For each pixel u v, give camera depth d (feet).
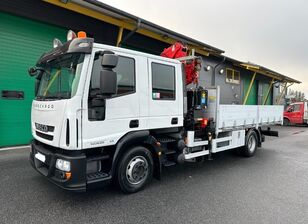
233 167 19.89
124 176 12.94
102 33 29.68
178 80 15.58
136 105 13.10
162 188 14.52
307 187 15.15
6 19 23.22
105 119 11.74
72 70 11.27
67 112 10.64
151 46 35.42
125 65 12.62
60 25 26.20
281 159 23.20
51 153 11.46
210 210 11.66
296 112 64.49
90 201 12.37
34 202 12.07
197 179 16.44
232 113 20.33
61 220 10.37
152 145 14.11
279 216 11.16
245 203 12.55
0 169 17.20
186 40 35.27
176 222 10.43
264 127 27.71
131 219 10.60
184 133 16.87
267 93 78.18
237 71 60.13
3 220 10.24
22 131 25.32
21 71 24.68
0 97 23.59
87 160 11.59
